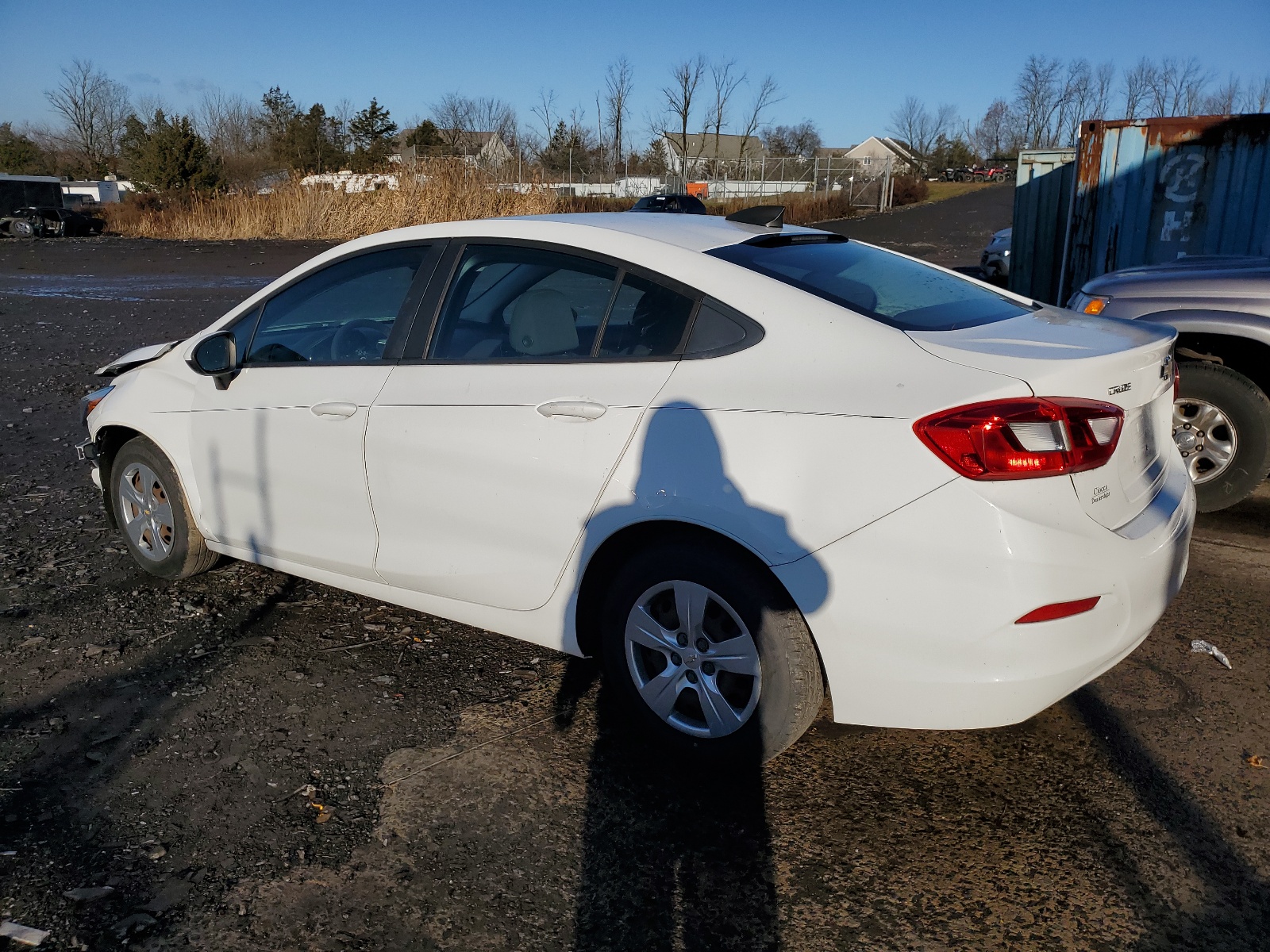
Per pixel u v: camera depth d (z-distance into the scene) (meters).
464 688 3.42
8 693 3.35
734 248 2.99
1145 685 3.35
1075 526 2.38
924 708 2.47
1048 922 2.27
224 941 2.23
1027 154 10.37
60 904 2.33
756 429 2.57
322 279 3.72
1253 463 4.82
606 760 2.96
